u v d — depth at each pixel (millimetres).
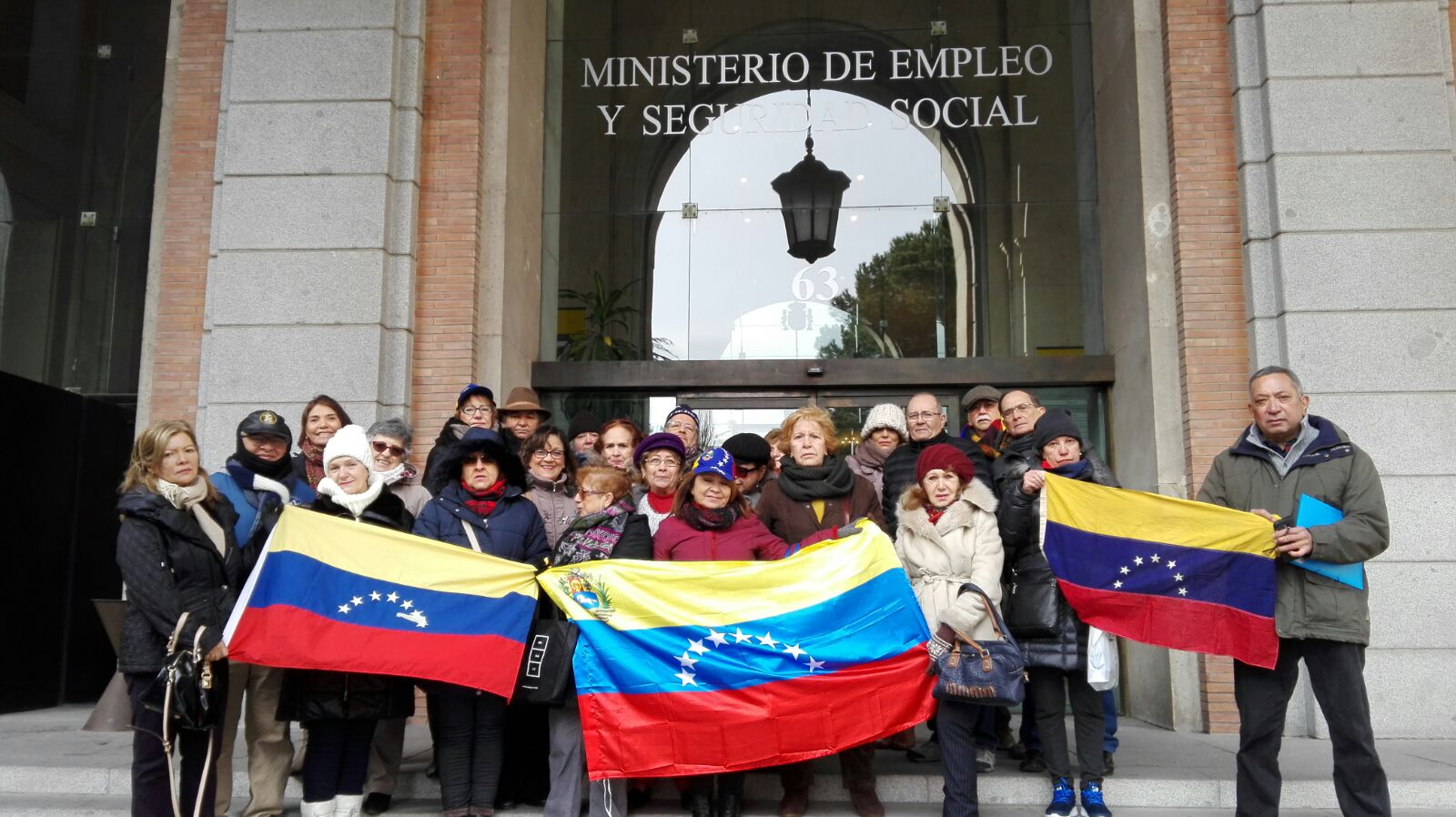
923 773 6062
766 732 5195
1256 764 5188
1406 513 7766
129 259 10102
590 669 5227
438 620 5184
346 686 5051
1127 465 9234
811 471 5980
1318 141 8266
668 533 5652
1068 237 10008
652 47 10492
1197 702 8109
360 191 8594
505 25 9438
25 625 9289
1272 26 8414
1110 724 6121
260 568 5012
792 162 10242
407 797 6082
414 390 8680
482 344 8930
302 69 8781
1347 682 5055
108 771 6121
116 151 10234
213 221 8867
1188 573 5301
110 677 10141
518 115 9664
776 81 10375
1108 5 9734
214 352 8461
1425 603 7648
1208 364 8445
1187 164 8711
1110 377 9523
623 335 10086
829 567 5402
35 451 9422
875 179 10180
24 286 10102
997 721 7102
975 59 10281
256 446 5594
